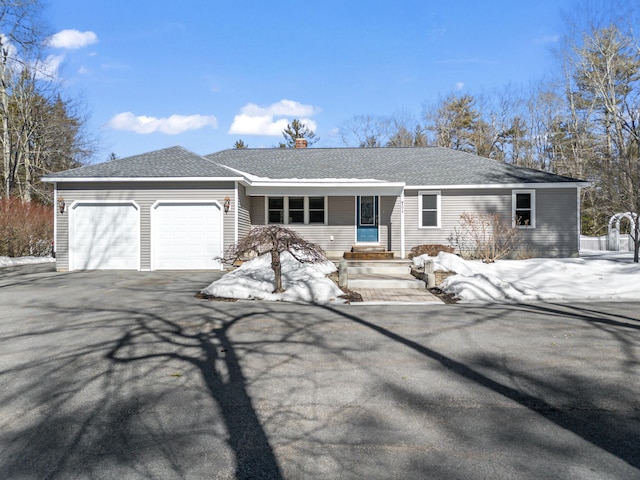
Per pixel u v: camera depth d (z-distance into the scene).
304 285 10.30
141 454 3.22
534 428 3.63
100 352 5.74
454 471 2.98
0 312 8.22
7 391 4.43
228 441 3.42
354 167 19.59
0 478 2.91
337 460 3.14
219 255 14.66
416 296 10.48
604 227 30.31
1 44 23.25
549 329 7.00
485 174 18.53
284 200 17.77
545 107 39.12
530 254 17.67
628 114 26.56
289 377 4.87
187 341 6.29
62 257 14.88
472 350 5.88
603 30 28.20
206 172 14.83
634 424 3.71
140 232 14.80
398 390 4.49
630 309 8.62
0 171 27.44
